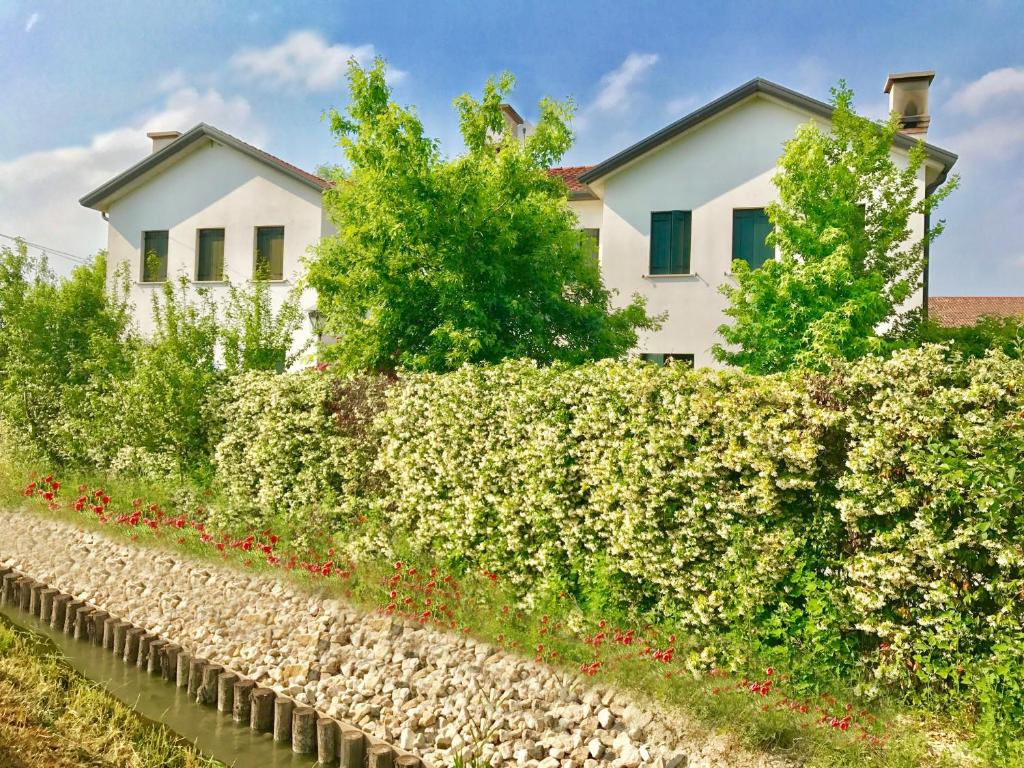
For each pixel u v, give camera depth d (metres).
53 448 14.28
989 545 4.86
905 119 14.69
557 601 6.99
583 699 5.71
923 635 5.16
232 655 7.15
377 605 7.35
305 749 5.90
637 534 6.54
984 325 10.68
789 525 5.90
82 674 7.27
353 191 10.85
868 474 5.52
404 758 5.29
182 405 11.61
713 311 14.43
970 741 4.68
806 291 10.15
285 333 13.63
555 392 7.29
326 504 9.34
